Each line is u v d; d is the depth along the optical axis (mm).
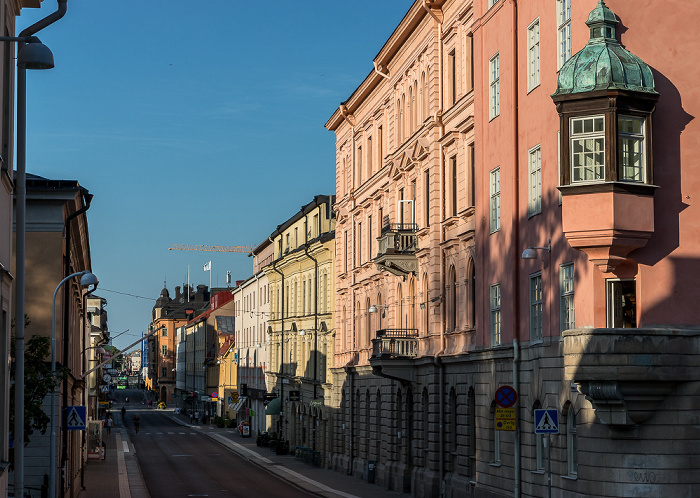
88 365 66375
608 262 23297
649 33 23859
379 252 42469
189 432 99250
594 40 23734
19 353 17562
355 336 52688
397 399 44156
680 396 22844
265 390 83438
